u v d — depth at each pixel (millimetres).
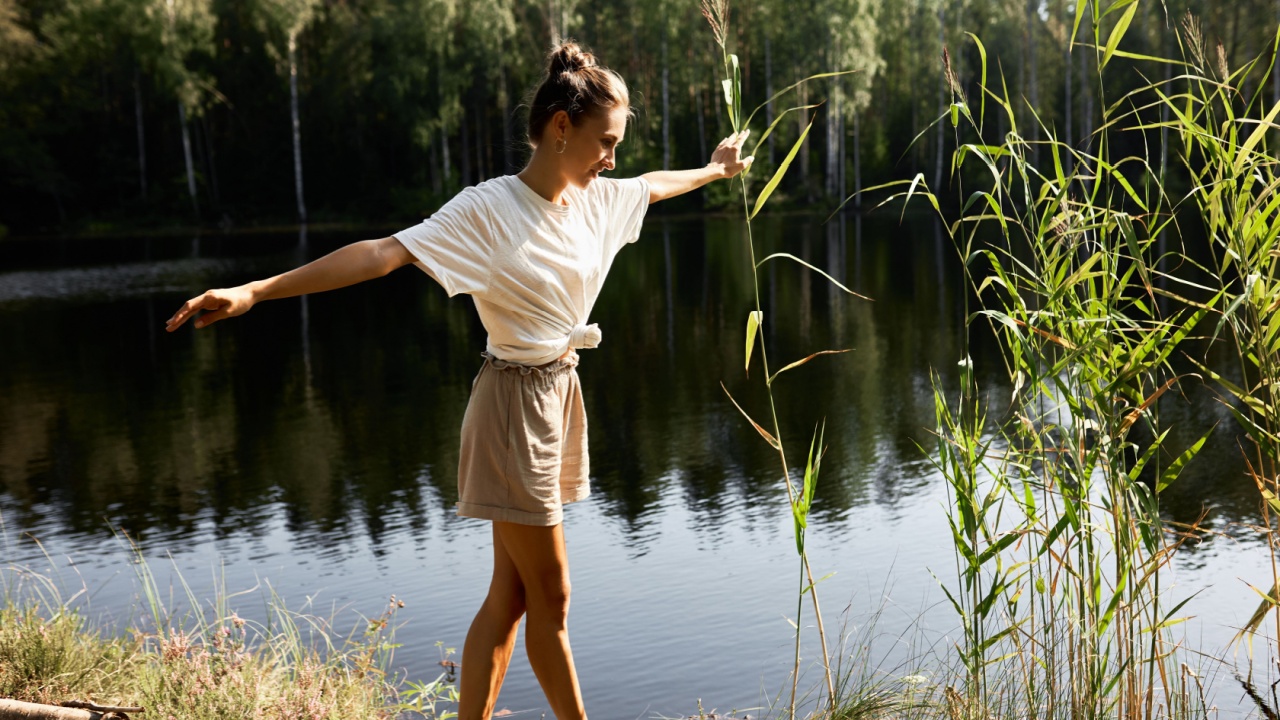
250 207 34500
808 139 35688
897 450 5617
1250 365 7070
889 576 3734
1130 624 2037
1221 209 2119
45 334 11750
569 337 1796
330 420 7043
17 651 2426
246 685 2211
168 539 4609
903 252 17594
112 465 6012
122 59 32938
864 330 9938
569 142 1681
